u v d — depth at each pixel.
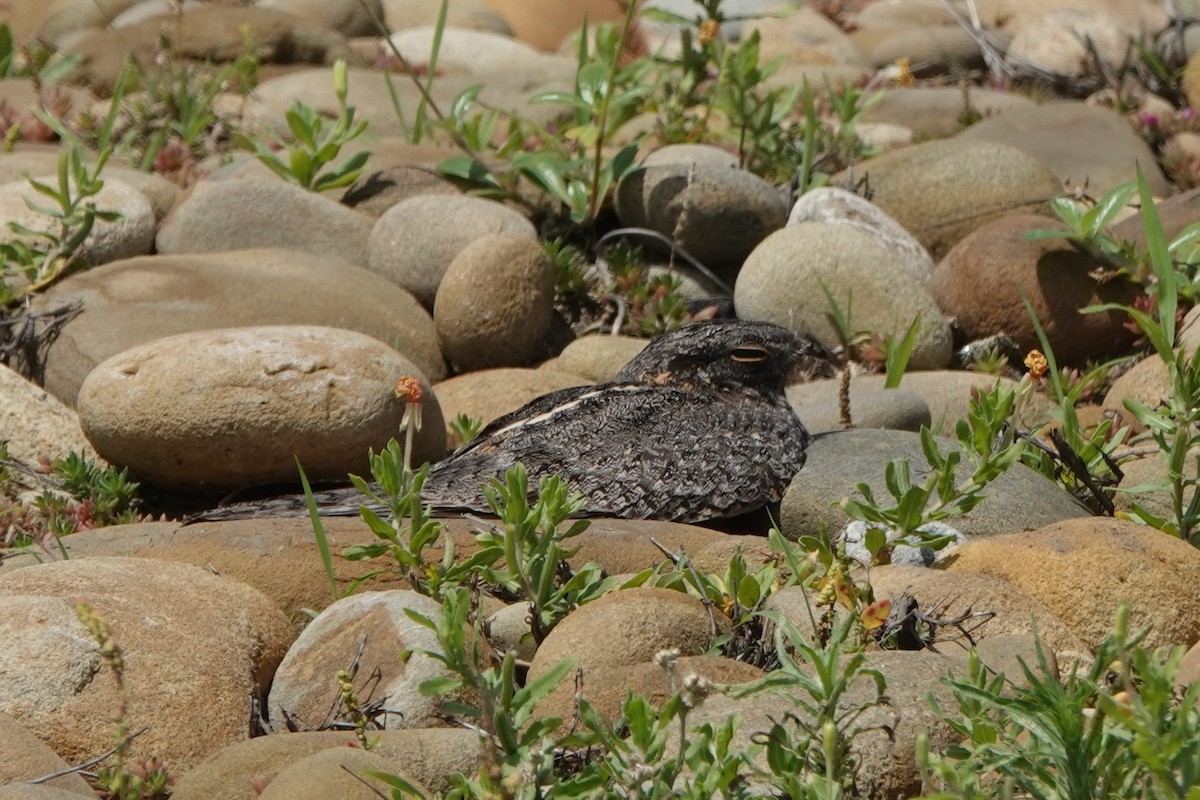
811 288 17.33
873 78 26.61
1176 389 11.68
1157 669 6.88
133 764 9.28
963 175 19.97
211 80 24.00
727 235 18.75
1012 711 7.36
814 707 8.21
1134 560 10.45
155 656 9.86
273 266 17.05
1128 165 21.92
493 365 17.17
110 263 17.08
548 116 24.41
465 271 17.02
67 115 23.28
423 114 21.94
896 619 9.94
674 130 21.45
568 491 11.80
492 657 10.11
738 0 30.86
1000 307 17.34
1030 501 12.20
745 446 13.11
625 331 18.12
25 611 9.81
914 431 14.68
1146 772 7.28
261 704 10.27
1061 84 26.81
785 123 23.86
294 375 13.91
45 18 29.64
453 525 12.12
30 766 8.83
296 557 11.73
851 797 8.27
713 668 9.42
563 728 9.11
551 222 19.66
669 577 10.87
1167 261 12.96
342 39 27.92
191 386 13.88
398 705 9.70
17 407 14.86
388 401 13.99
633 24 29.19
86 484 14.16
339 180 19.69
